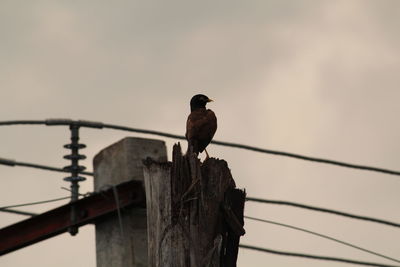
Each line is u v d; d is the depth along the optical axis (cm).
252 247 1733
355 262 1803
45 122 1484
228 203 1088
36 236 1351
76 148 1452
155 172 1084
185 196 1073
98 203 1321
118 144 1338
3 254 1374
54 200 1448
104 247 1317
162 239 1064
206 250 1066
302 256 1764
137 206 1304
